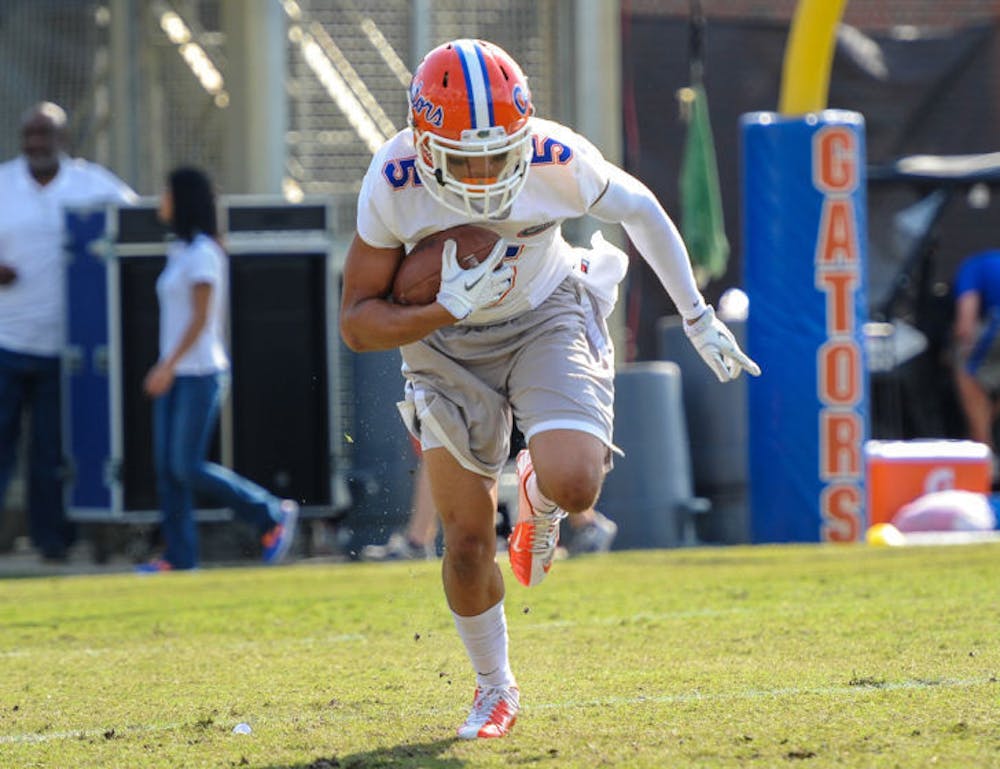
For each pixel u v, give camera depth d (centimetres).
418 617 2531
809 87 3706
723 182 5112
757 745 1489
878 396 4544
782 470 3694
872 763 1407
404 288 1537
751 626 2280
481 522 1587
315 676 2000
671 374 3984
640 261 4944
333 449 3872
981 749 1449
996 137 5356
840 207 3647
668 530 3938
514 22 4875
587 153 1591
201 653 2230
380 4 4816
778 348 3684
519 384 1578
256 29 4638
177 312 3409
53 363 3900
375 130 4803
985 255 4462
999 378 4462
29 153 3878
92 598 2900
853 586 2692
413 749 1537
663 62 5031
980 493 4022
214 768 1496
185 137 4706
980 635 2111
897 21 5606
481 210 1531
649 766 1426
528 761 1466
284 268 3862
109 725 1725
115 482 3812
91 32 4681
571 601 2630
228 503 3491
